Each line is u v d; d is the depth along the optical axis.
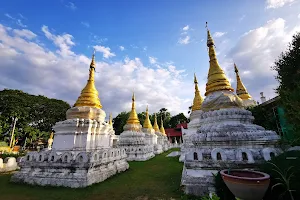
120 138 26.41
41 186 9.97
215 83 13.08
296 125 8.79
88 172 10.22
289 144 9.10
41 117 46.88
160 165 17.69
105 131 15.38
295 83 9.79
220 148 8.98
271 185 5.65
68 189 9.43
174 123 83.38
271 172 5.84
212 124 11.20
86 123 13.60
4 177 12.89
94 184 10.20
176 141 63.69
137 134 26.72
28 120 44.44
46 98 49.25
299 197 5.05
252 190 5.00
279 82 11.59
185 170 9.25
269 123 15.76
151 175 12.80
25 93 44.53
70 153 10.77
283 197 5.32
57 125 13.91
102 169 11.76
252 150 8.70
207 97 12.85
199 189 7.80
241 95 22.50
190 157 8.74
